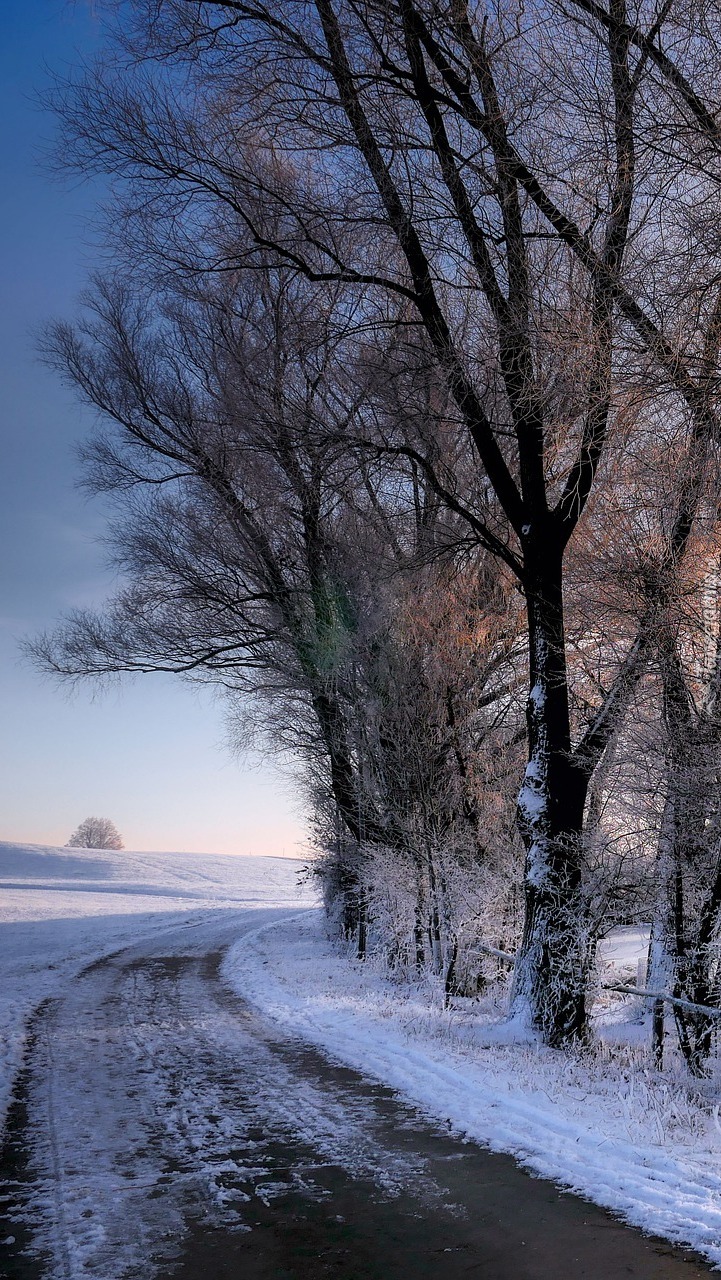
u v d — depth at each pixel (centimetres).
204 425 2020
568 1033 1074
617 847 1076
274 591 2069
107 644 2341
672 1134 636
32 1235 489
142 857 10069
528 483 1164
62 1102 796
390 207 1073
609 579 962
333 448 1358
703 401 723
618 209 791
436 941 1698
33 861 9281
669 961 987
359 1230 486
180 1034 1162
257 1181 571
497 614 1608
